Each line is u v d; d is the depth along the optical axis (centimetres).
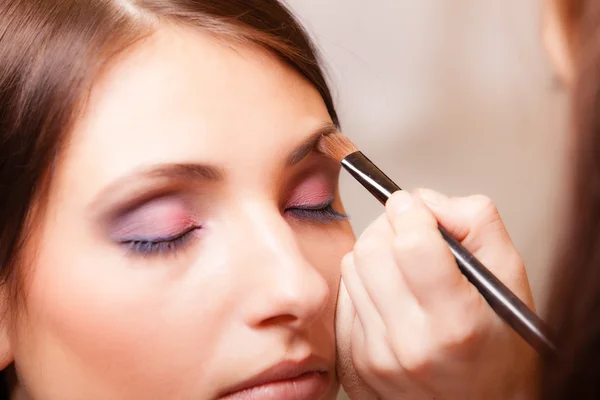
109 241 45
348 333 48
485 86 95
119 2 46
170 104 45
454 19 99
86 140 45
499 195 91
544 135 87
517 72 91
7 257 46
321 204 49
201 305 45
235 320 45
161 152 44
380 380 46
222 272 45
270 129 46
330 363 47
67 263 45
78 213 45
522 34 88
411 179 93
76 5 47
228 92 46
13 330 47
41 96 45
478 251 45
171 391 45
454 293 42
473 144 93
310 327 46
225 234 45
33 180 45
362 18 97
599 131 31
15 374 50
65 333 45
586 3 32
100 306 45
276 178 46
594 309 31
